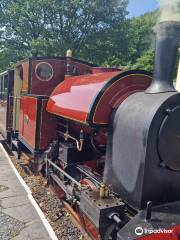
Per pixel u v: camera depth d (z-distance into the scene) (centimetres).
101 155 462
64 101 450
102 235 301
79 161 464
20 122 677
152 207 299
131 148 312
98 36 2536
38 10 2458
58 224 429
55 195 521
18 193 541
